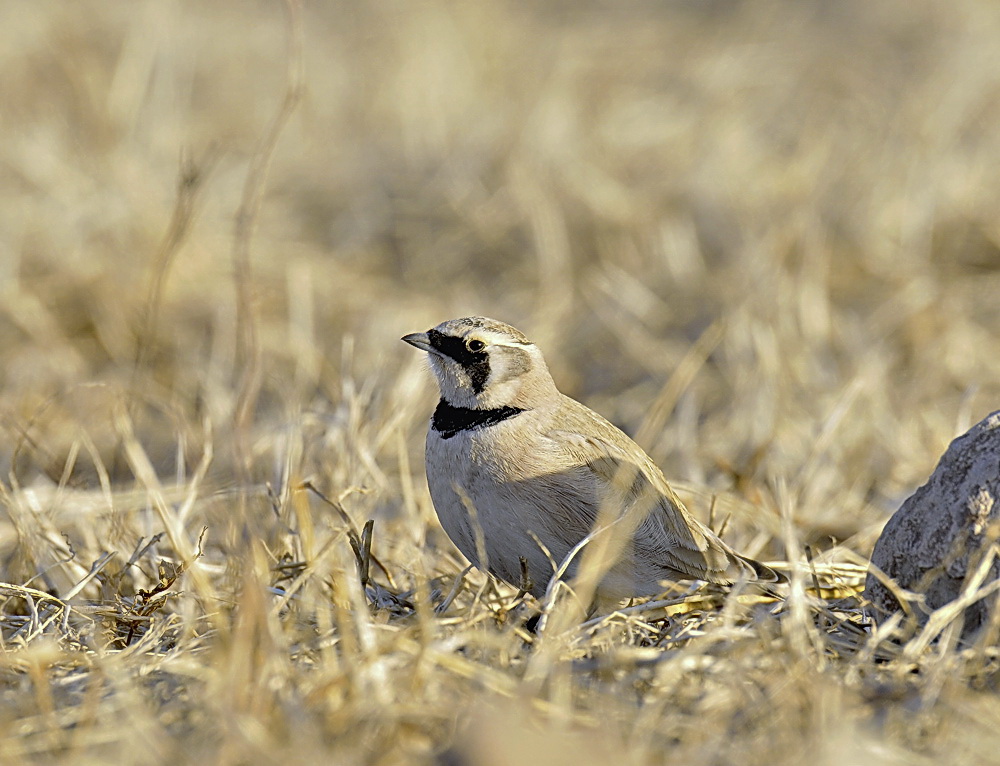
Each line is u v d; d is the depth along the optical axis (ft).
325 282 70.33
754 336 59.77
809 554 40.11
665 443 54.29
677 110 89.45
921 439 53.42
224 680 26.53
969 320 64.64
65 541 38.91
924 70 95.09
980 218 72.95
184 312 66.33
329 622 30.66
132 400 51.42
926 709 27.17
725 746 25.77
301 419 46.62
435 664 28.66
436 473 37.86
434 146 84.28
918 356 61.31
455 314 68.08
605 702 27.48
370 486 44.32
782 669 28.50
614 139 83.92
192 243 69.72
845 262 70.23
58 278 67.00
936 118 82.02
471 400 37.52
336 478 43.55
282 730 25.79
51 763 25.75
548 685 27.99
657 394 60.95
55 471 50.14
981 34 100.94
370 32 106.83
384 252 75.25
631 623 32.14
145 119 83.46
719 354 63.72
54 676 30.58
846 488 49.60
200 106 95.20
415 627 30.25
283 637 30.04
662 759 25.38
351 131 89.35
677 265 70.64
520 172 77.92
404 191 80.02
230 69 101.45
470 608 33.99
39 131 79.46
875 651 30.96
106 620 34.14
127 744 25.79
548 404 38.14
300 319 65.77
